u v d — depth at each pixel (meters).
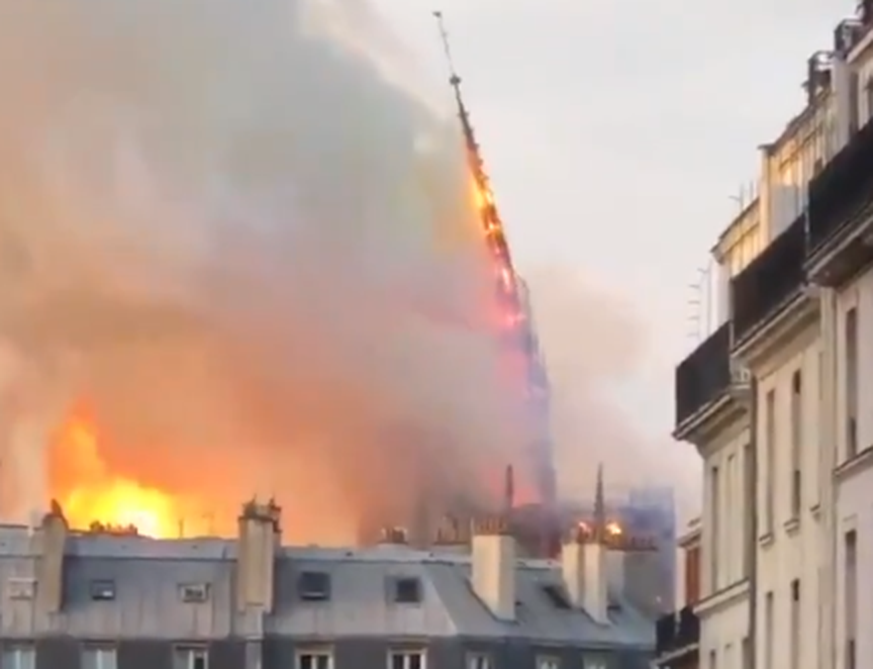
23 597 125.69
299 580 127.94
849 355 51.56
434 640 126.00
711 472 71.19
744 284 62.12
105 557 127.62
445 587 128.50
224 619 126.31
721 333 67.75
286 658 126.06
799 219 55.69
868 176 47.19
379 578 128.62
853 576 50.78
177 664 125.75
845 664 50.88
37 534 126.50
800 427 57.75
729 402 65.69
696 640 74.06
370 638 126.25
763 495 61.69
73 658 125.00
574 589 131.62
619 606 132.12
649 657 130.38
